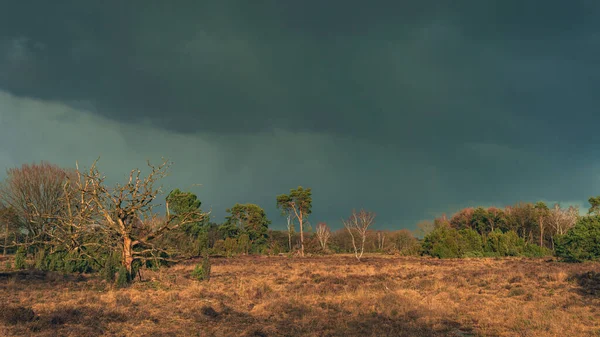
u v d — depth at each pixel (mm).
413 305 18469
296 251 79625
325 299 20828
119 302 18609
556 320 14812
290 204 80625
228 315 16812
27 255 45656
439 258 57344
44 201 50656
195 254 63000
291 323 15531
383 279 29125
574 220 80000
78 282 26141
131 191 26156
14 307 15438
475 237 61812
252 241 94188
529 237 90125
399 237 91562
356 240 86500
